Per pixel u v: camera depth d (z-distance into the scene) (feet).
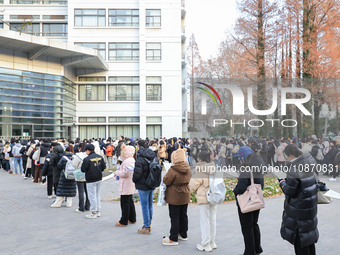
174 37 114.83
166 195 18.21
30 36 79.92
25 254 16.48
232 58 52.90
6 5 112.16
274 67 48.03
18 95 84.38
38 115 89.04
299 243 12.94
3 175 54.39
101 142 68.80
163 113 113.70
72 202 30.99
